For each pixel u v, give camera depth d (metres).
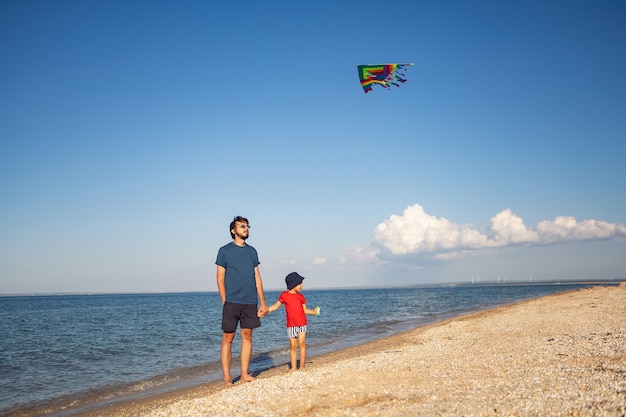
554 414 4.82
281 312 46.97
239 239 8.90
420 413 5.34
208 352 17.02
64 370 14.06
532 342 11.92
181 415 6.39
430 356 10.62
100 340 22.36
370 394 6.65
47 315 49.78
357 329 23.97
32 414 9.13
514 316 21.17
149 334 24.92
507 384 6.75
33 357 16.95
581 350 9.78
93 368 14.30
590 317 17.84
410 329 22.55
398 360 10.12
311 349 16.48
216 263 8.67
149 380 12.02
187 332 25.56
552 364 8.42
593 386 6.05
